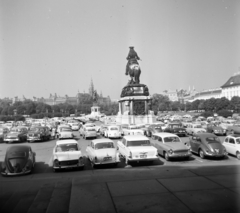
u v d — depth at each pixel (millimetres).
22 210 8094
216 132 31203
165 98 162750
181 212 7281
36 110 126062
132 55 47938
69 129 30891
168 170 12422
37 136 28141
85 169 14578
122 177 11094
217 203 7848
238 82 128625
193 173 11539
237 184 9648
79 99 193000
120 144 17297
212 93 167250
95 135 29250
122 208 7594
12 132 29797
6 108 119500
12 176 13023
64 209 7660
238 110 95375
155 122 44000
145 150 15000
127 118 42938
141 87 45094
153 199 8266
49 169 14859
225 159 16922
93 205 7828
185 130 30328
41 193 9344
